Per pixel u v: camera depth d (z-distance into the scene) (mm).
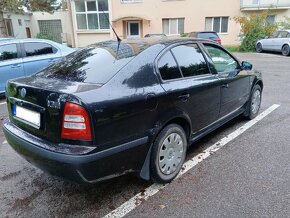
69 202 2811
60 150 2311
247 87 4602
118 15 23422
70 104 2273
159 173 2955
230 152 3783
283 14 21406
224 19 22297
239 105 4508
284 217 2508
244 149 3863
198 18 22531
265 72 10500
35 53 7188
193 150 3861
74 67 2979
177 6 22594
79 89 2391
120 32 23688
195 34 16703
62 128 2334
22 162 3684
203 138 4250
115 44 3289
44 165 2434
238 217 2525
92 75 2688
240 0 21469
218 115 3891
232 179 3129
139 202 2785
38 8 18734
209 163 3494
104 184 3104
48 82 2684
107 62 2844
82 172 2273
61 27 28031
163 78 2936
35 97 2537
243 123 4852
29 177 3297
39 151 2424
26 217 2600
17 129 2850
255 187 2963
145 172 2854
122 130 2482
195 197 2830
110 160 2424
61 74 2914
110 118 2379
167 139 2980
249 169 3332
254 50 19469
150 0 22812
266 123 4832
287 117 5129
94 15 23641
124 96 2494
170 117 2910
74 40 24344
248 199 2768
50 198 2883
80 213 2643
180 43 3316
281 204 2680
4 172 3426
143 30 23609
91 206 2742
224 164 3465
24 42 7047
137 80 2672
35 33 28266
